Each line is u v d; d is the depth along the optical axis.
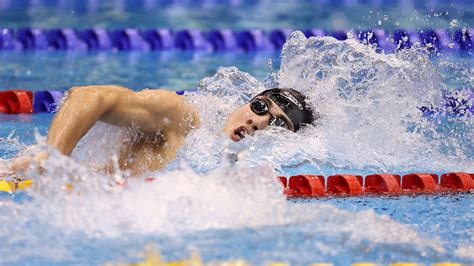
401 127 14.05
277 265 6.99
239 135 12.01
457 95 17.81
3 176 9.56
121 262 6.96
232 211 8.38
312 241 7.78
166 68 23.03
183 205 8.38
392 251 7.80
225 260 7.07
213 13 34.28
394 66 14.55
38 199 8.61
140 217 8.12
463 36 26.94
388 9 35.00
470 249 8.24
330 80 13.73
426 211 10.16
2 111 17.58
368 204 10.54
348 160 12.88
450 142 14.65
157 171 10.57
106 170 10.47
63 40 26.59
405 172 12.48
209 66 23.50
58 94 18.08
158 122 10.52
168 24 30.59
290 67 14.58
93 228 7.89
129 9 34.84
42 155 9.26
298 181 11.32
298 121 12.54
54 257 7.09
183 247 7.43
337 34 27.64
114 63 23.72
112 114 9.95
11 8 33.81
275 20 32.03
